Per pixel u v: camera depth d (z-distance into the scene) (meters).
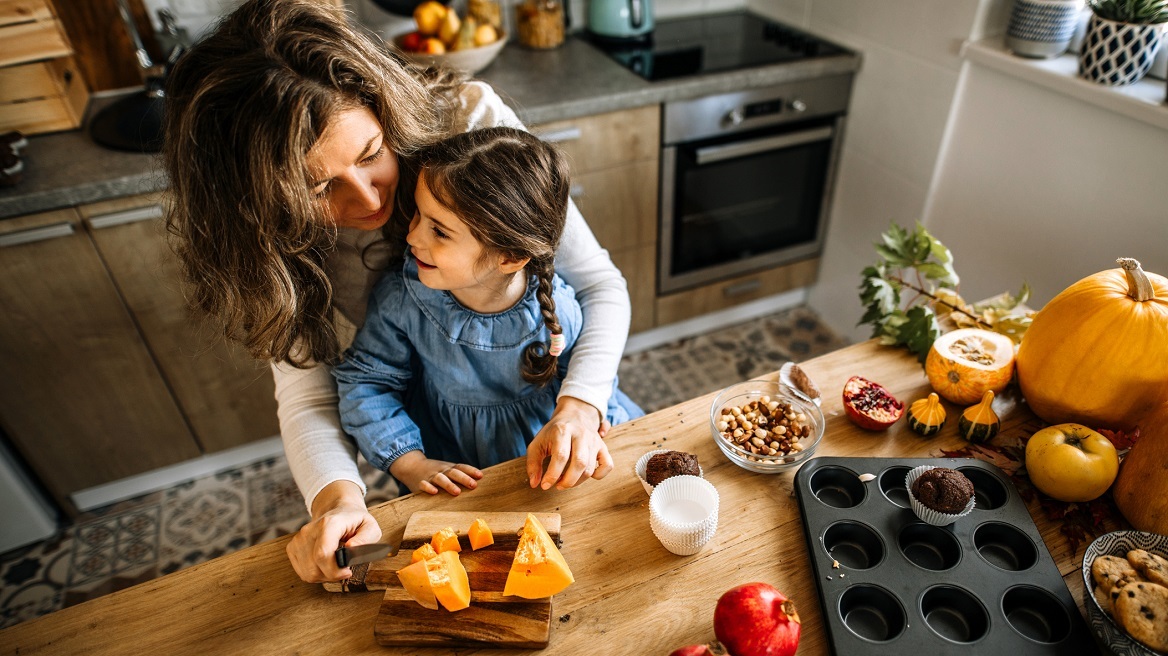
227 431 1.96
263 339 0.86
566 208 0.92
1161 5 1.34
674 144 1.98
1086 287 0.89
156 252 1.62
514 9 2.18
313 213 0.77
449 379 1.04
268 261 0.79
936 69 1.80
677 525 0.77
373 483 1.98
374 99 0.78
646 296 2.28
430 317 0.98
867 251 2.24
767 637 0.65
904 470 0.87
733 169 2.12
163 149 0.79
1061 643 0.68
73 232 1.53
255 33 0.73
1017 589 0.73
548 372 1.01
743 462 0.89
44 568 1.81
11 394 1.67
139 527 1.90
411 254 0.97
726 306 2.45
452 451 1.13
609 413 1.13
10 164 1.49
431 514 0.85
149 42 1.87
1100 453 0.81
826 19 2.14
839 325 2.49
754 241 2.33
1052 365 0.90
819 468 0.87
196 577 0.81
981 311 1.12
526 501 0.88
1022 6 1.56
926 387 1.02
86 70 1.84
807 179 2.26
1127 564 0.70
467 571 0.77
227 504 1.95
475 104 1.03
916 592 0.73
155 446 1.91
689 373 2.33
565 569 0.74
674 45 2.16
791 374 1.05
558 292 1.04
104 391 1.76
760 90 1.99
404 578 0.73
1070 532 0.80
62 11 1.75
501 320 0.97
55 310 1.61
